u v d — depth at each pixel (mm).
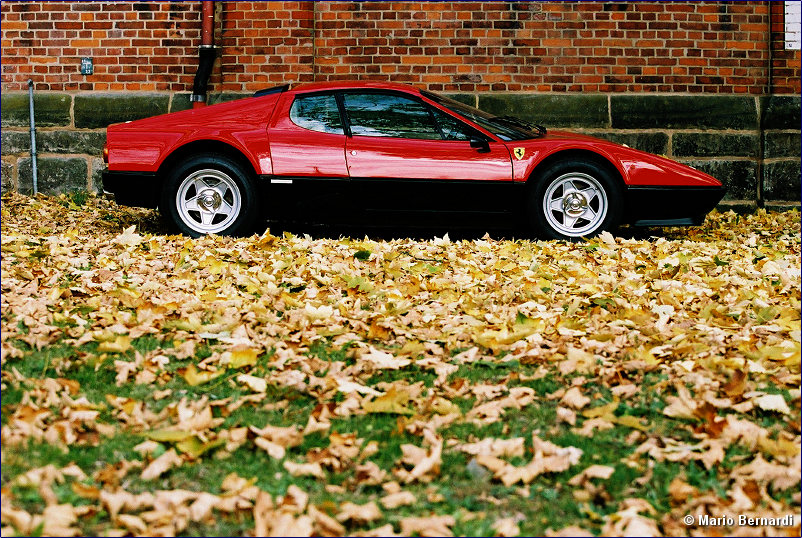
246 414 3129
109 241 6957
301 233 8391
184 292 5031
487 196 7461
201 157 7414
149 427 2965
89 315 4371
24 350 3760
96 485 2529
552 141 7535
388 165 7422
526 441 2932
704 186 7578
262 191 7469
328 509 2381
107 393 3297
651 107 10211
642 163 7508
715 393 3322
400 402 3203
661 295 5098
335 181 7426
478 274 5805
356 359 3781
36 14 10297
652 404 3268
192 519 2357
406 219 7562
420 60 10266
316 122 7535
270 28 10219
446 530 2316
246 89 10266
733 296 5191
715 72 10328
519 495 2570
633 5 10250
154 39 10289
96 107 10203
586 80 10281
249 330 4090
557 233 7488
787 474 2627
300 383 3359
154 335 4059
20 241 6594
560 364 3650
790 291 5434
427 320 4504
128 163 7469
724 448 2871
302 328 4203
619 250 6992
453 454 2809
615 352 3887
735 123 10258
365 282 5266
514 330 4195
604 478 2641
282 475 2637
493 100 10195
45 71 10320
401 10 10234
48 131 10188
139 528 2277
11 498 2410
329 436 2926
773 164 10203
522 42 10250
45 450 2740
